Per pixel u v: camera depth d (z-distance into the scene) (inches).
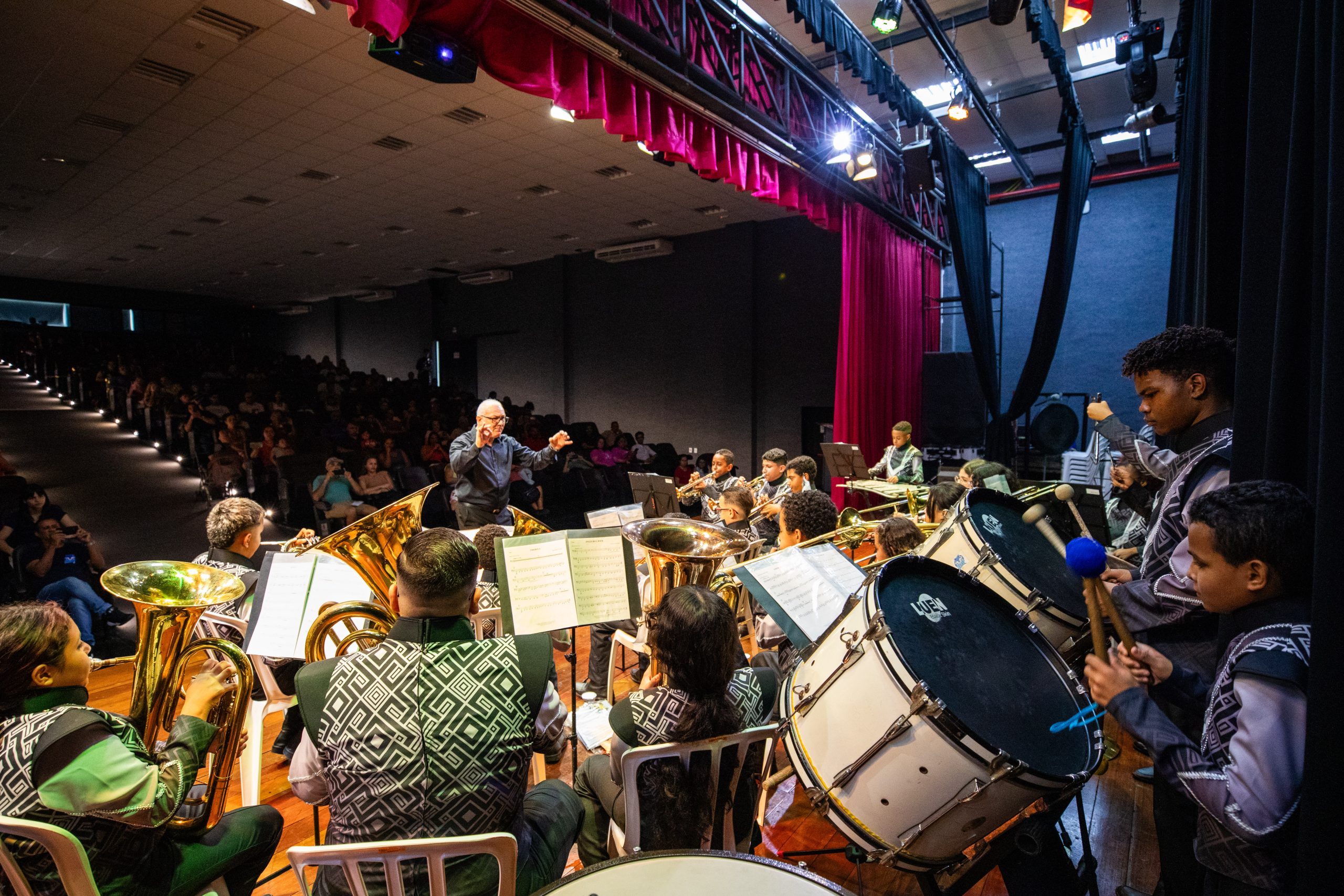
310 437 388.5
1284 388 49.8
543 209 391.9
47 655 54.1
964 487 154.5
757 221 439.8
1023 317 380.2
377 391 538.9
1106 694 48.6
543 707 59.5
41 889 52.2
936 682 55.5
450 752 52.9
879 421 329.1
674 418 490.6
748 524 140.9
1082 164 305.6
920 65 297.3
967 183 324.8
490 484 187.0
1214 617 66.1
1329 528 38.3
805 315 431.2
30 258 498.0
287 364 620.7
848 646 59.5
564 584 77.0
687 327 479.5
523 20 154.0
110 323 697.0
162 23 195.8
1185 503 70.0
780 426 444.8
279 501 349.1
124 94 238.1
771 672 72.5
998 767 51.3
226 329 759.1
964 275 312.8
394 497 334.6
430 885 50.1
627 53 169.5
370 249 484.1
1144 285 346.9
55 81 227.3
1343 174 39.1
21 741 51.7
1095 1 255.0
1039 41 218.1
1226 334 98.3
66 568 186.2
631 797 60.1
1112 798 104.1
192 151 290.8
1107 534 178.7
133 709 62.4
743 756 63.0
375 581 86.9
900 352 345.4
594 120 266.4
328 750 53.1
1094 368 360.5
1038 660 65.6
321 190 347.3
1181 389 70.9
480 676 55.6
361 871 52.7
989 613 68.7
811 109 253.1
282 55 214.2
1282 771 41.4
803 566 78.2
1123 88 317.4
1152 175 342.3
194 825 62.9
